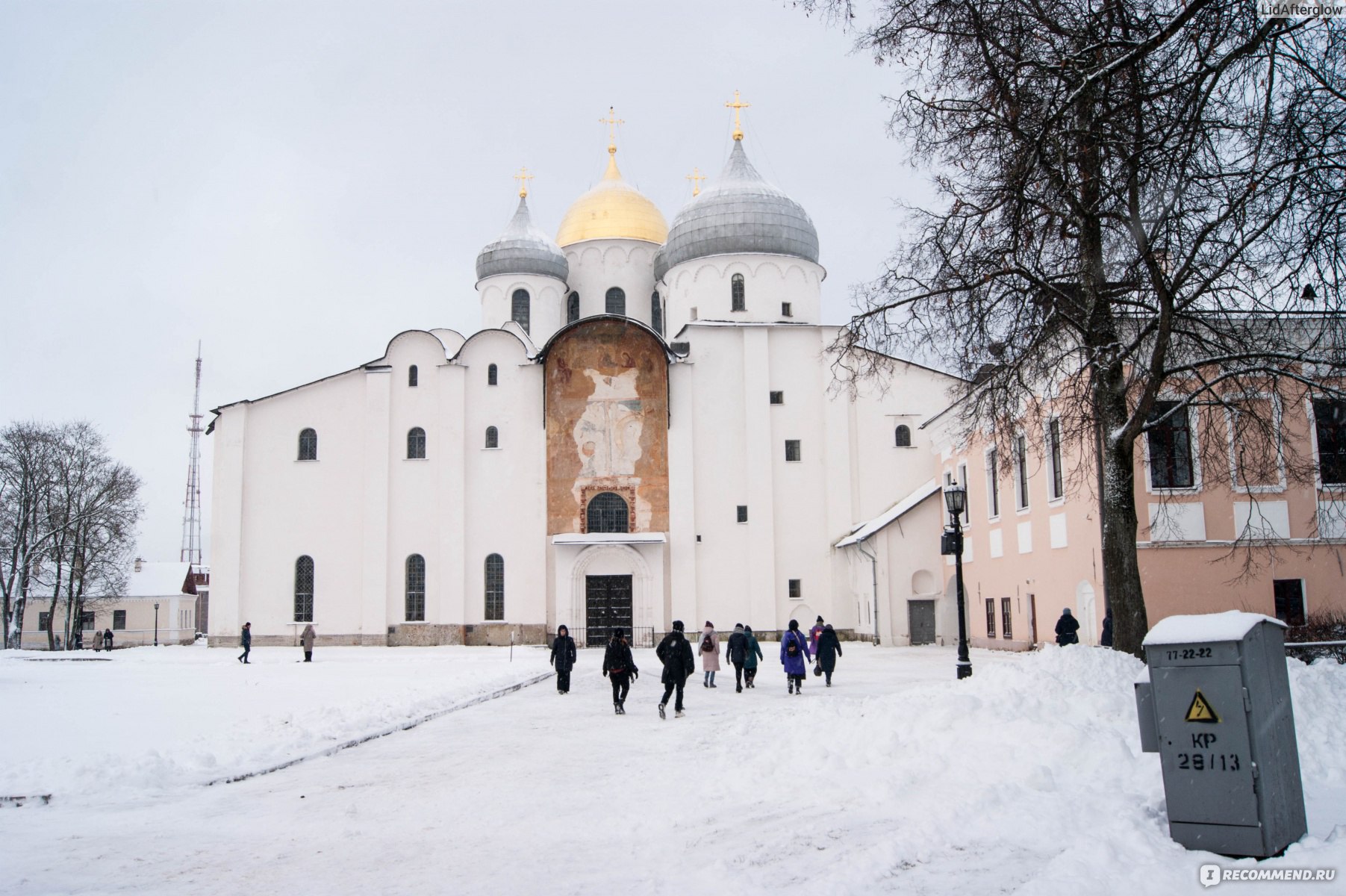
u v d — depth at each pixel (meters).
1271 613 27.14
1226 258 13.82
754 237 53.56
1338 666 15.53
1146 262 14.29
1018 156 14.39
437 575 48.22
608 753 15.17
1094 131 13.13
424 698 22.17
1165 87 12.26
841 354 18.16
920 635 44.47
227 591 48.53
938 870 8.05
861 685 26.02
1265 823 7.64
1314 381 17.67
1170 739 8.09
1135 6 12.88
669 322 55.66
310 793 12.36
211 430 52.91
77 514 62.84
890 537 44.62
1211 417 17.98
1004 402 17.83
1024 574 35.16
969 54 14.66
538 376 49.62
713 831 9.84
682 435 49.28
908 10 14.66
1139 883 7.20
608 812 10.98
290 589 48.69
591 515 48.81
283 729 17.16
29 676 32.25
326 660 40.00
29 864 9.15
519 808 11.30
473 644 48.03
